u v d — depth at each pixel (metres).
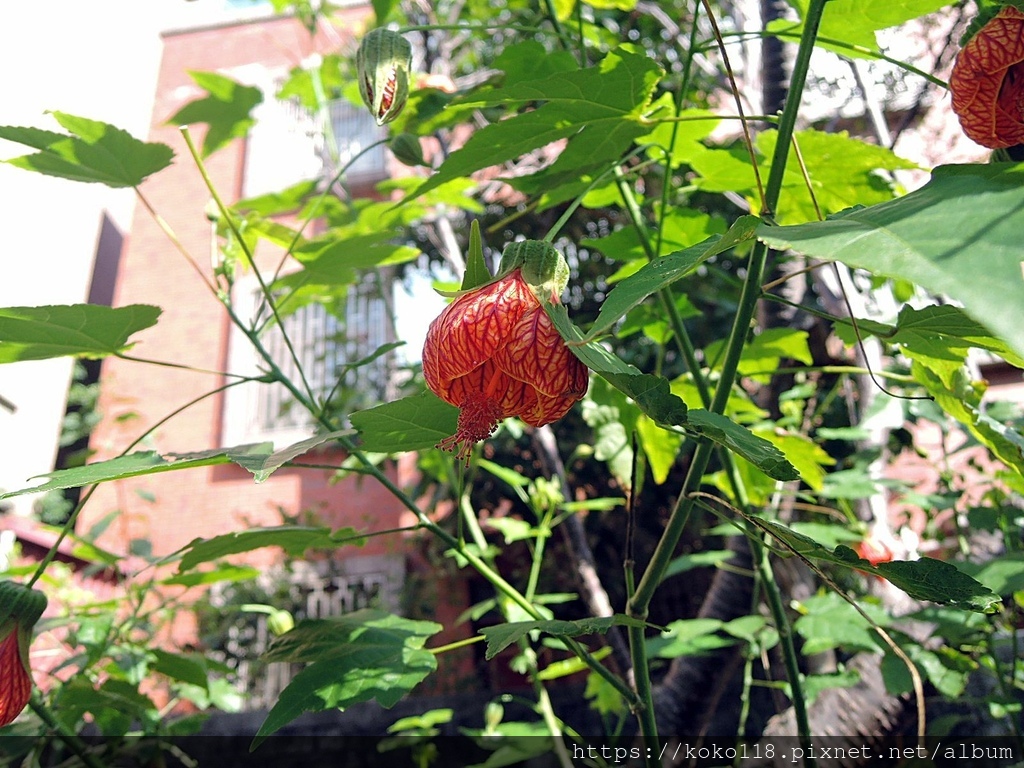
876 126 2.52
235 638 6.32
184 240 9.02
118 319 1.23
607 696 2.57
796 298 2.55
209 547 1.38
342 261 1.66
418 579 6.80
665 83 2.84
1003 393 5.18
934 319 0.87
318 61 3.12
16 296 7.36
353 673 1.29
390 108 1.52
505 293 0.94
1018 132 1.00
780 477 0.75
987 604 0.86
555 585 6.36
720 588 2.51
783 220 1.71
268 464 1.02
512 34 3.70
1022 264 0.50
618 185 1.66
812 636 1.89
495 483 6.11
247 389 8.32
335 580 7.07
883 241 0.58
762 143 1.52
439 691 6.39
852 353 2.57
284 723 1.22
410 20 3.39
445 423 1.18
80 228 8.95
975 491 3.63
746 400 2.07
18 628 1.30
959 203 0.59
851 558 0.90
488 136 1.17
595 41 1.82
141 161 1.51
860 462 2.38
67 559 5.78
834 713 2.06
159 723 2.38
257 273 1.57
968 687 2.41
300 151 8.79
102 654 1.96
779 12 2.38
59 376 8.12
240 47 9.59
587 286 6.26
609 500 2.45
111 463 1.10
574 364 0.92
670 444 2.05
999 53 0.99
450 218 4.53
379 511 7.38
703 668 2.38
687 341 1.48
